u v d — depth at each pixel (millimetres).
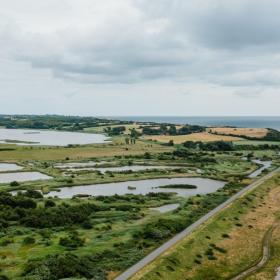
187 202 111500
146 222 89812
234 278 62781
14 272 58188
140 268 61219
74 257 63312
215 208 104125
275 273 64688
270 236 84000
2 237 76875
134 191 133375
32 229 83500
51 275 56125
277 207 110375
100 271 59594
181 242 73562
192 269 64438
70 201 111625
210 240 77625
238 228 87688
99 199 115625
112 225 88125
